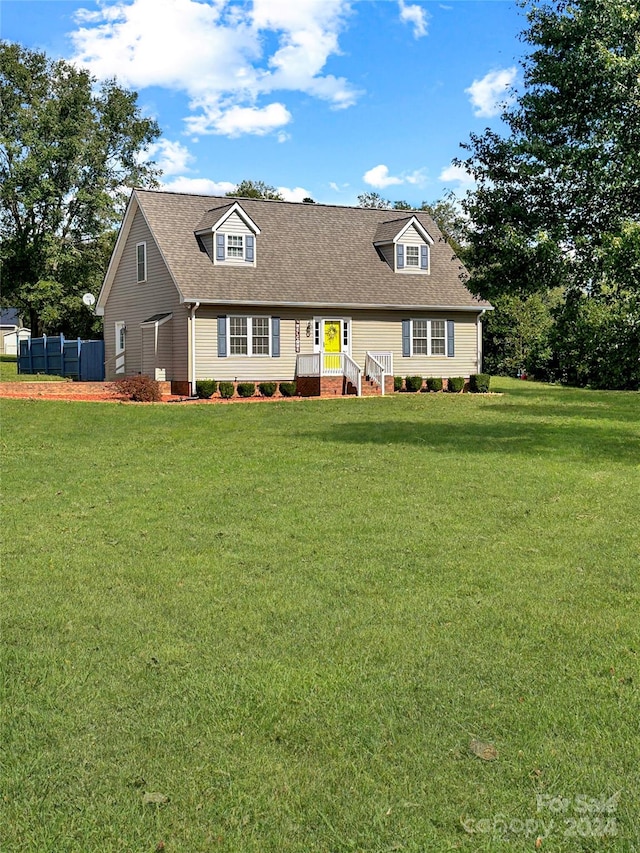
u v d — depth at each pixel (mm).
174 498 10656
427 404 25344
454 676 5082
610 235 13922
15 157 45156
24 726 4457
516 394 30672
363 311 31000
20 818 3639
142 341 30266
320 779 3926
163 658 5387
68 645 5625
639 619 6121
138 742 4277
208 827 3576
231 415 21391
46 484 11680
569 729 4395
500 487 11375
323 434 17484
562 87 15633
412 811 3680
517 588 6887
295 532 8805
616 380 15438
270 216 32188
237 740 4297
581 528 9000
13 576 7242
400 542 8383
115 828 3568
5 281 46781
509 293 17594
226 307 28359
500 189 16969
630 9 14602
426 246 33031
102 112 48656
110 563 7645
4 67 45500
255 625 6004
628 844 3453
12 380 32531
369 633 5828
